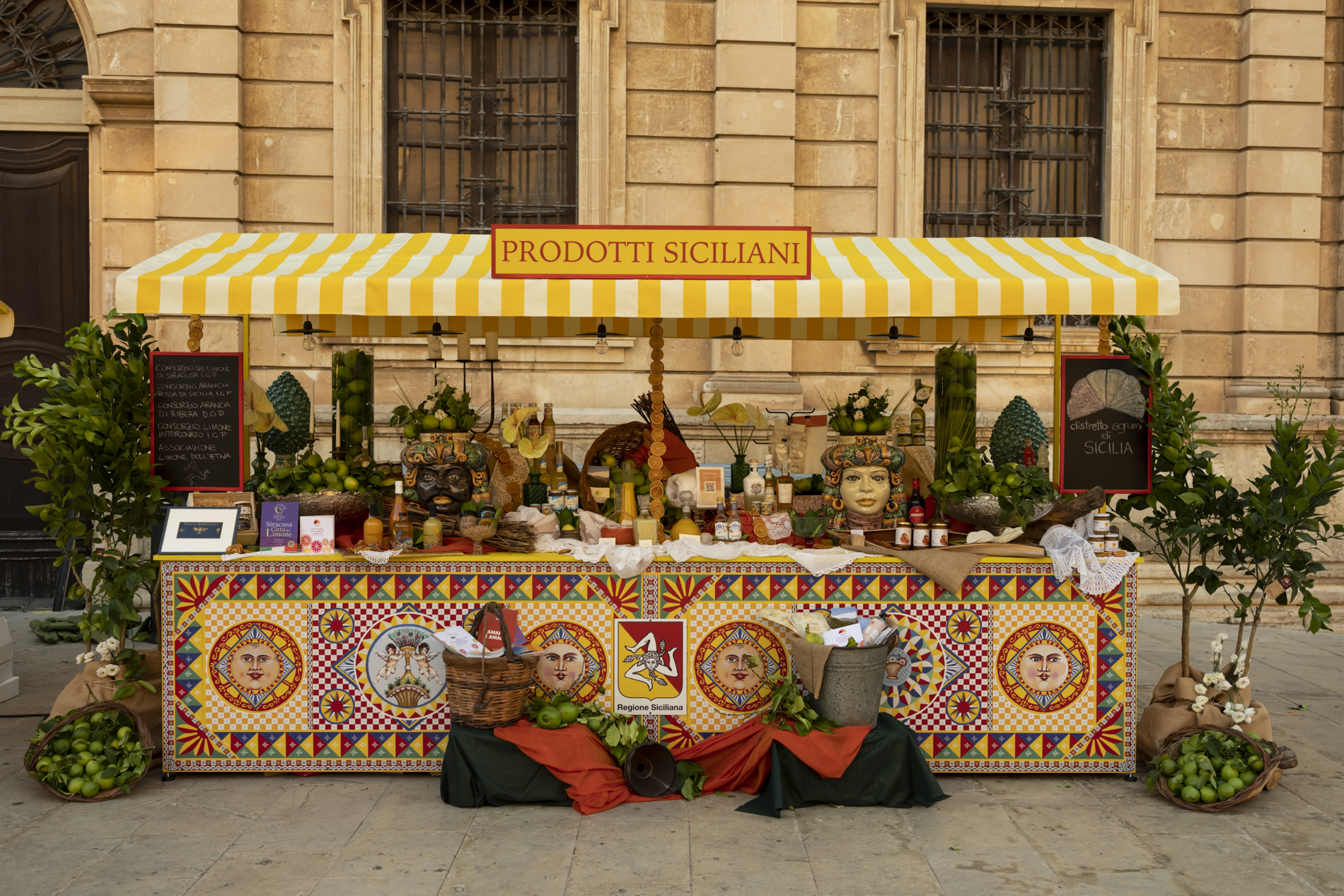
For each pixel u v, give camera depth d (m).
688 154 8.80
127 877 3.55
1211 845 3.89
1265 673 6.83
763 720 4.41
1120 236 9.09
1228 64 9.19
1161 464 4.89
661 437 4.84
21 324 8.66
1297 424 4.69
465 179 8.87
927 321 6.71
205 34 8.27
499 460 5.23
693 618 4.54
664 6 8.76
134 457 4.84
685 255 4.39
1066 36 9.25
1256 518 4.63
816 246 5.44
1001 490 4.73
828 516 4.91
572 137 8.92
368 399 6.00
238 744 4.52
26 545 8.52
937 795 4.25
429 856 3.74
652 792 4.32
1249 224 9.08
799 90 8.86
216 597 4.49
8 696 5.86
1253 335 9.09
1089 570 4.48
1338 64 9.32
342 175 8.55
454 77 8.86
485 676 4.22
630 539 4.78
